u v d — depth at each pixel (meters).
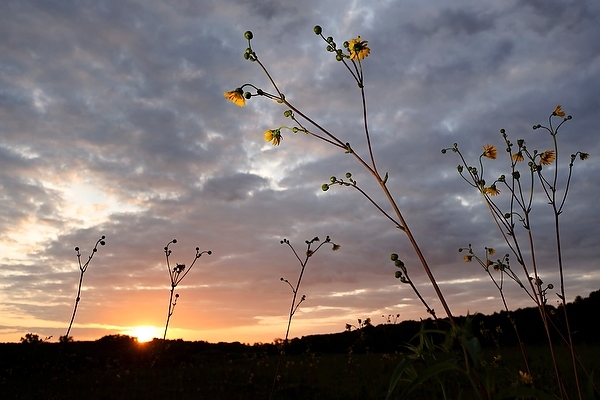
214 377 12.07
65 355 14.11
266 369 12.91
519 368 5.20
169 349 17.02
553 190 3.02
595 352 6.64
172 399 9.48
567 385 3.78
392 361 10.36
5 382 10.77
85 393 9.68
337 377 10.94
